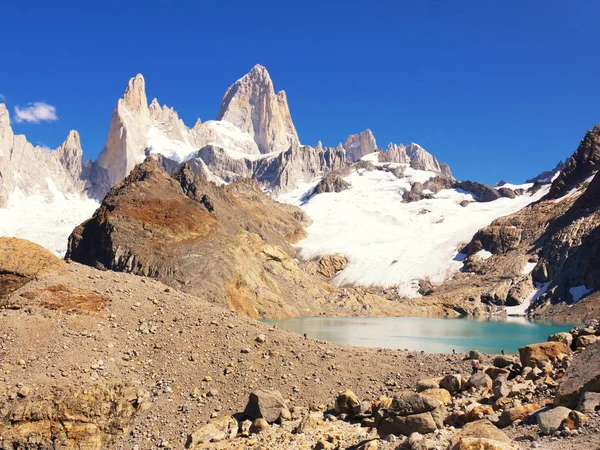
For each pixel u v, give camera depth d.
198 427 31.33
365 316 150.12
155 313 41.09
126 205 146.88
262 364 37.22
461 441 17.44
